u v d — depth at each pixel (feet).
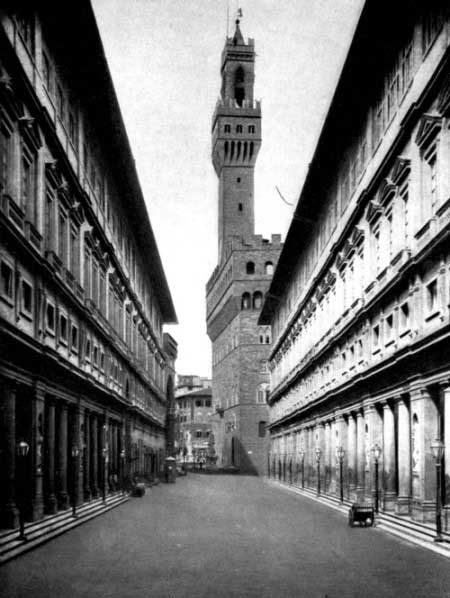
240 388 380.99
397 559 75.05
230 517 126.00
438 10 90.89
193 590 58.70
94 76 126.11
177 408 628.28
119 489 184.65
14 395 87.97
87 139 141.69
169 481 279.69
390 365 105.40
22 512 82.17
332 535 97.04
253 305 387.14
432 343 86.02
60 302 113.91
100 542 89.45
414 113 95.71
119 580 63.36
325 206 175.83
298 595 56.39
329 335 164.45
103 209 162.40
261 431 378.53
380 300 115.24
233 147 427.33
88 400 140.36
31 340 92.07
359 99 131.34
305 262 212.84
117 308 185.98
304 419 210.38
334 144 151.02
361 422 133.80
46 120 99.81
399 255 104.68
